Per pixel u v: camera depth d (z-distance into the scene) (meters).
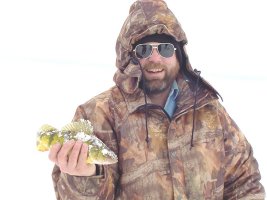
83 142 0.98
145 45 1.13
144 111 1.10
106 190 1.05
